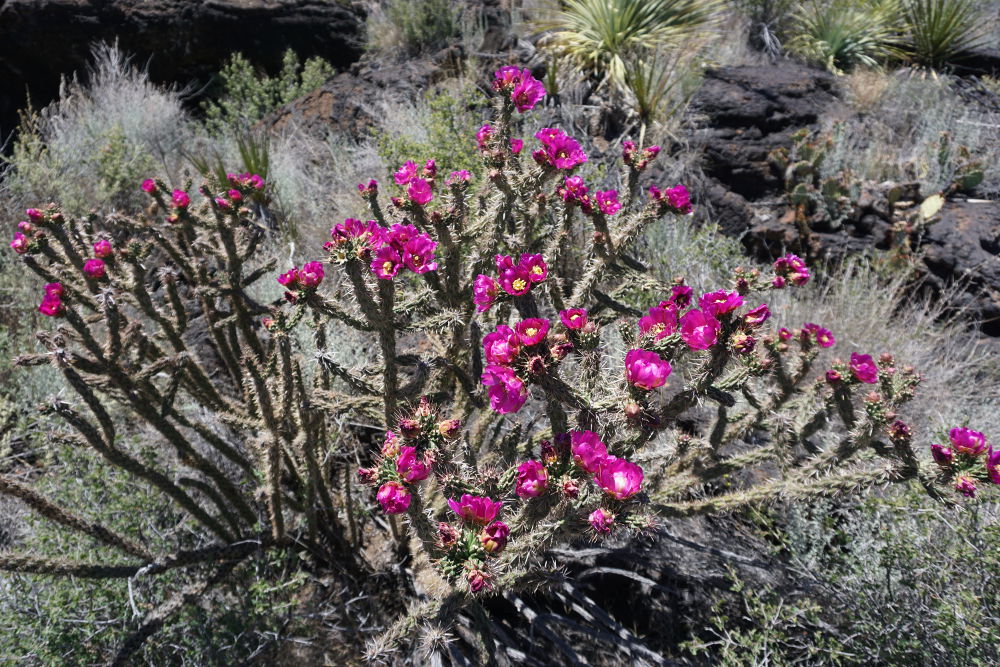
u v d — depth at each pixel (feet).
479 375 8.86
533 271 6.21
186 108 25.63
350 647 8.64
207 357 12.16
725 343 5.62
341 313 6.89
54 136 20.94
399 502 5.12
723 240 14.94
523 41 22.39
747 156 17.79
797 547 8.89
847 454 6.93
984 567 7.98
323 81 24.76
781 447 7.47
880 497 9.16
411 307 6.68
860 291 13.73
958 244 15.12
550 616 8.35
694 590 9.21
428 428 5.47
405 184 8.25
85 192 16.85
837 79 21.04
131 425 10.54
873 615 7.95
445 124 16.49
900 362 12.25
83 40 24.61
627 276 8.77
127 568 7.40
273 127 21.63
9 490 6.63
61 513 7.07
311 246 15.94
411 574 8.88
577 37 21.15
